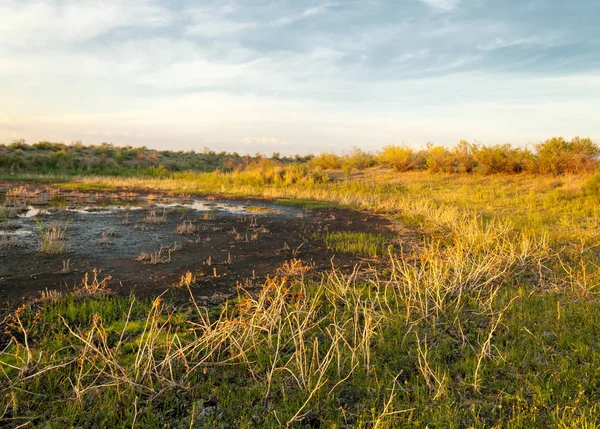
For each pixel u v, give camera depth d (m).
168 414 3.47
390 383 3.98
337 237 10.80
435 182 23.81
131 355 4.21
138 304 5.63
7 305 5.45
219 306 5.73
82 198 17.92
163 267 7.66
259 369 4.14
